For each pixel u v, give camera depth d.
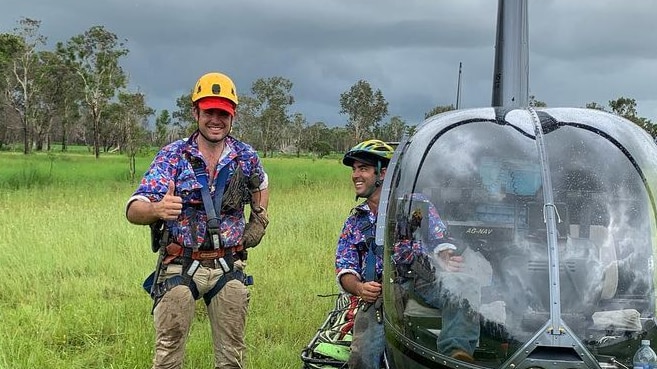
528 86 5.08
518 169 2.79
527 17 5.13
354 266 3.66
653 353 2.47
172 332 3.54
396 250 2.98
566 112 3.13
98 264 7.55
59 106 71.44
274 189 18.17
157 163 3.55
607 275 2.57
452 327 2.65
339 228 10.02
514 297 2.55
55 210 11.14
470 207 2.82
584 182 2.72
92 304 6.02
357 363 3.51
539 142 2.83
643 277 2.64
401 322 2.89
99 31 62.56
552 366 2.44
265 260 7.89
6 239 8.43
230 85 3.61
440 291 2.73
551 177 2.72
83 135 94.00
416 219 2.93
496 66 5.14
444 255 2.78
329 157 71.75
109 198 13.74
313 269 7.60
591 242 2.64
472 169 2.88
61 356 5.03
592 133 2.87
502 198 2.78
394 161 3.21
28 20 65.19
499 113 3.12
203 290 3.61
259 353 5.07
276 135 74.62
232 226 3.65
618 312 2.53
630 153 2.83
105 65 63.16
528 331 2.48
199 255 3.58
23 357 4.77
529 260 2.59
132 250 8.00
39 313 5.72
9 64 61.47
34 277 6.83
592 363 2.43
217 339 3.74
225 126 3.59
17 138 81.38
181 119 55.81
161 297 3.55
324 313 6.02
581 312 2.50
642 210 2.74
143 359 4.79
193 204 3.56
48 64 65.94
